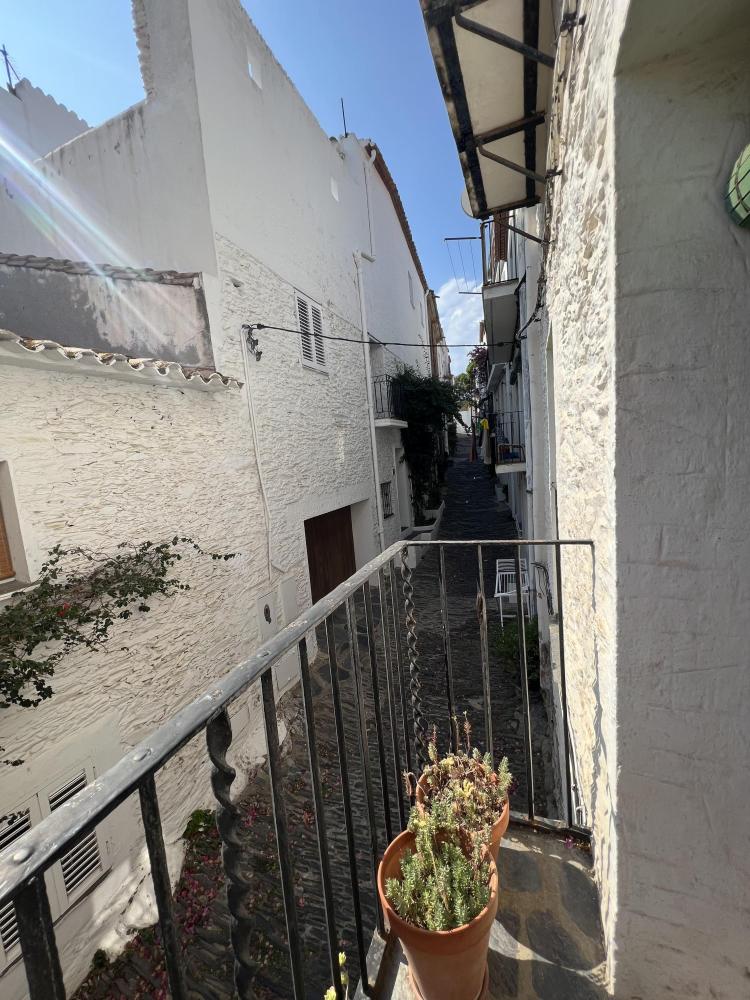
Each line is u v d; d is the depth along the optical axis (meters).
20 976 2.68
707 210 1.03
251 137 5.98
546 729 4.70
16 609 2.84
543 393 5.37
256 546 5.51
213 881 3.39
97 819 0.52
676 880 1.25
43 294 4.63
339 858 3.49
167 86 5.07
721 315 1.05
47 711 2.98
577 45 1.49
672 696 1.19
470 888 1.22
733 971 1.24
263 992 2.66
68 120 8.26
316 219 7.79
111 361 3.32
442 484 18.88
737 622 1.12
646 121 1.04
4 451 2.88
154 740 0.62
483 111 2.34
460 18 1.71
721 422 1.08
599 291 1.37
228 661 4.74
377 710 1.38
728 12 0.88
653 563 1.16
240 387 5.12
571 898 1.63
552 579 4.57
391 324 12.58
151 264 5.47
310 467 7.05
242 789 4.27
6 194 6.27
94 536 3.42
